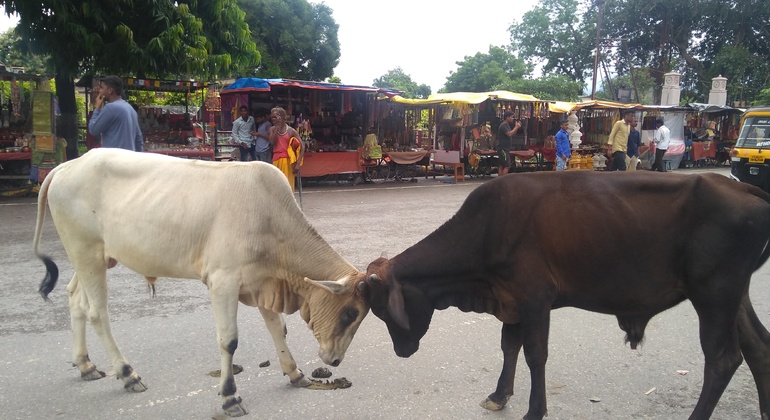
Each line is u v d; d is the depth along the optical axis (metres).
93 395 3.60
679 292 3.07
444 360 4.20
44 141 11.05
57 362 4.06
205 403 3.52
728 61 33.53
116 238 3.46
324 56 31.06
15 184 11.87
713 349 2.98
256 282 3.38
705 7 34.12
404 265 3.20
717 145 22.94
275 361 4.16
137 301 5.37
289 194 3.40
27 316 4.91
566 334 4.77
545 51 39.97
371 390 3.73
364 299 3.25
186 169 3.44
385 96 14.95
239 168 3.37
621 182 3.04
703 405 3.01
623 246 2.96
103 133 5.14
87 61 11.53
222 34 13.00
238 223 3.25
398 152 15.33
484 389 3.76
